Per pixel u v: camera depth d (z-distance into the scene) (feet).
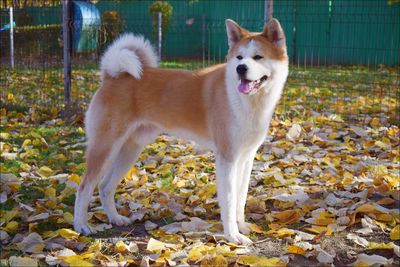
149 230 7.39
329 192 8.33
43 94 14.15
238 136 6.91
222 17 26.55
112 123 7.42
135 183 8.75
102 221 7.70
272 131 11.36
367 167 9.16
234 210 7.03
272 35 7.16
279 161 9.61
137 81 7.56
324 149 10.41
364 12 23.50
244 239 6.97
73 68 16.34
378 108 13.52
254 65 6.80
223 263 6.35
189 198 8.15
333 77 18.57
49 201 7.91
